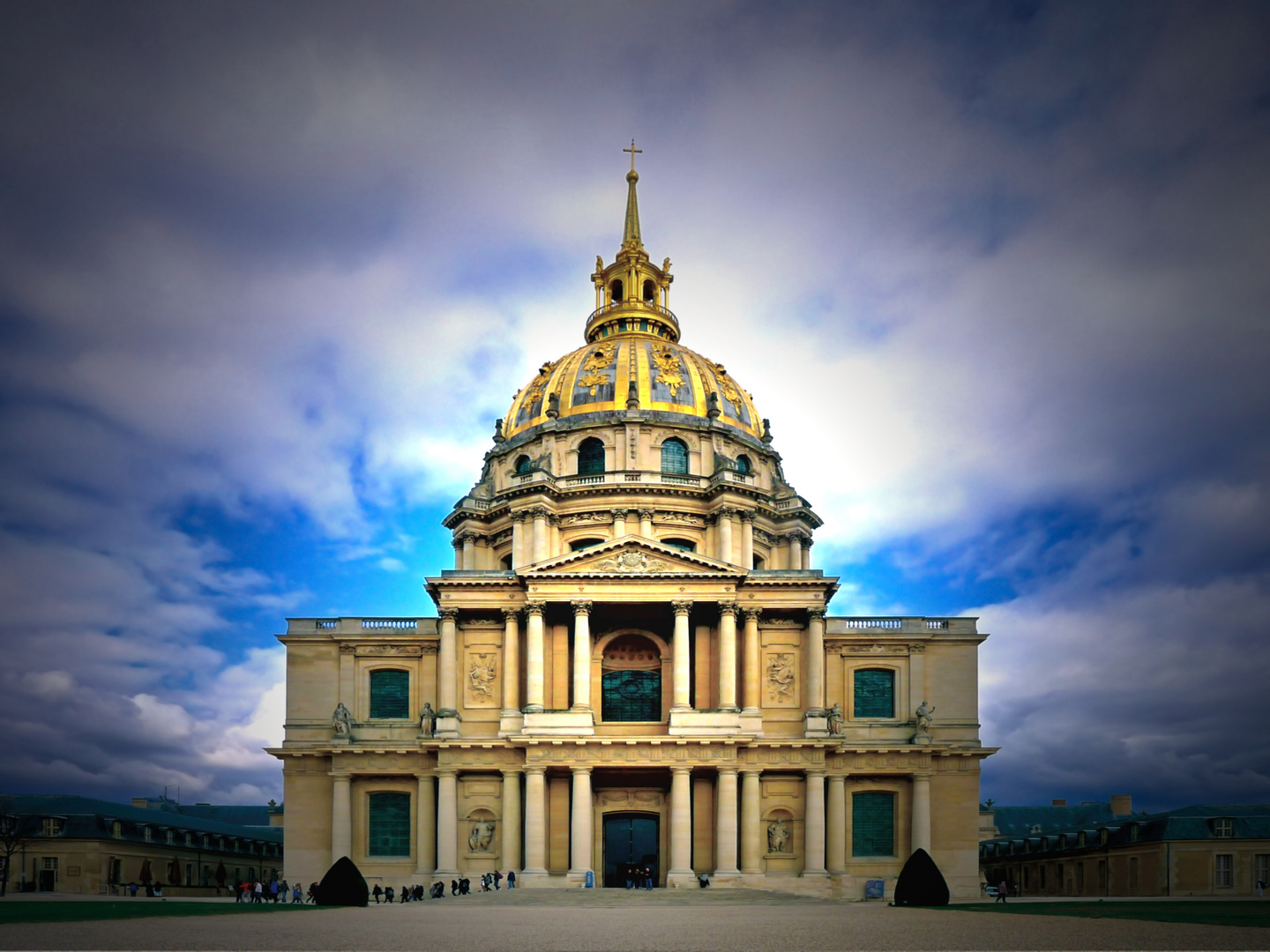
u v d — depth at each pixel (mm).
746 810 89000
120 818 109812
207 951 32469
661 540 109812
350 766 93000
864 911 59688
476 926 46344
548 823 90562
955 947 34406
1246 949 32000
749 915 56531
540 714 90250
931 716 95062
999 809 152875
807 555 117250
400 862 91750
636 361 119438
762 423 124562
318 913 55750
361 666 96875
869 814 92750
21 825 104188
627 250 136500
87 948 33125
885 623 97625
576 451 114375
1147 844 104812
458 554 115250
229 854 127500
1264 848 100625
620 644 98812
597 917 55062
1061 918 48281
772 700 93500
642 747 89062
